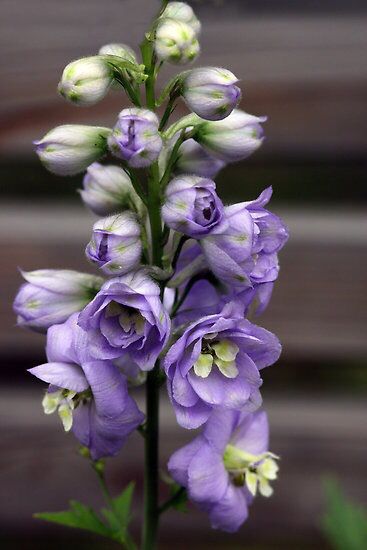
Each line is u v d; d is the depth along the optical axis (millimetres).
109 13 979
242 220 767
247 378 780
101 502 1053
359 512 952
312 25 998
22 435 1043
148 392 814
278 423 1038
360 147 1008
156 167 781
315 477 1043
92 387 768
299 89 1003
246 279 773
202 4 984
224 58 1000
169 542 1069
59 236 1015
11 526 1062
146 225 812
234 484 812
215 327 764
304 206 1018
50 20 992
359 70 1000
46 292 806
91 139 783
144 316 757
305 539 1058
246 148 792
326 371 1036
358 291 1016
